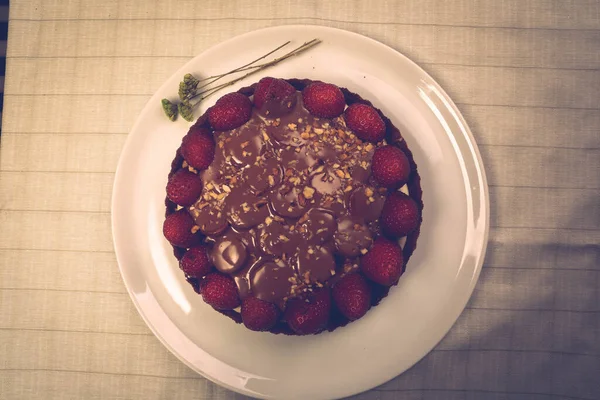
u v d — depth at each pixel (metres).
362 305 0.34
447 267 0.40
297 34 0.40
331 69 0.40
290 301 0.35
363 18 0.42
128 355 0.41
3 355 0.41
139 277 0.40
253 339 0.40
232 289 0.35
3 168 0.42
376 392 0.41
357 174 0.36
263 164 0.36
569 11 0.42
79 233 0.42
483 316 0.41
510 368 0.41
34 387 0.41
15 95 0.42
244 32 0.42
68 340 0.41
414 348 0.39
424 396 0.41
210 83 0.39
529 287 0.41
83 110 0.42
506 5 0.42
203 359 0.39
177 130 0.40
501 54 0.42
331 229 0.36
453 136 0.40
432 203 0.40
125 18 0.42
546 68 0.42
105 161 0.42
